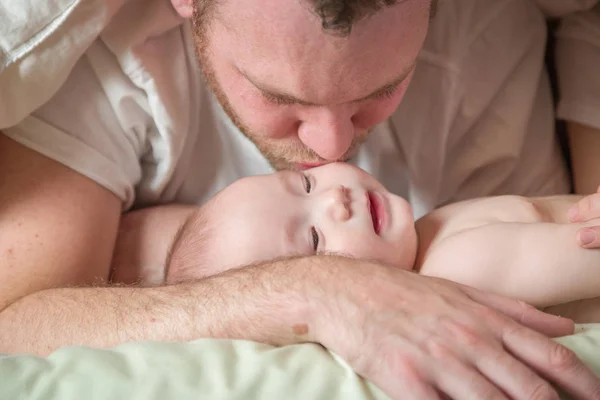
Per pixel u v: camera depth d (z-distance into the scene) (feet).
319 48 2.58
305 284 2.71
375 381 2.46
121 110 3.73
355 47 2.58
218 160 4.35
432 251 3.30
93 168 3.71
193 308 2.87
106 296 3.13
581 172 4.47
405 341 2.44
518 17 4.33
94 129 3.71
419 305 2.54
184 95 3.90
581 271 2.81
